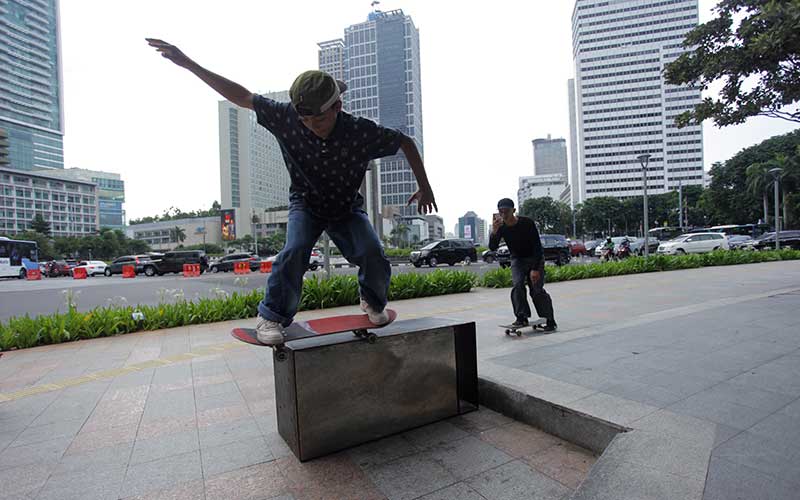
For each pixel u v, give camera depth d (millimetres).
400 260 36000
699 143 103875
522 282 5430
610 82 109188
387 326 3023
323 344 2531
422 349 2918
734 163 52500
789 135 50562
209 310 7871
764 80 6719
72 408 3492
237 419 3152
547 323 5566
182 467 2443
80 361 5188
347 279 9797
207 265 31016
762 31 6367
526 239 5387
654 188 106562
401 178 75875
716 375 3229
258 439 2793
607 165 109375
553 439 2676
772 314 5695
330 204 2525
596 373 3373
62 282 23500
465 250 25281
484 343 4914
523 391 2953
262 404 3461
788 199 43156
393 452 2568
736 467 1900
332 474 2328
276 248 80562
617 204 72562
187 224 105688
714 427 2309
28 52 121062
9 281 26297
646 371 3383
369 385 2697
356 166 2461
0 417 3336
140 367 4758
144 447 2721
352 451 2602
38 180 101500
